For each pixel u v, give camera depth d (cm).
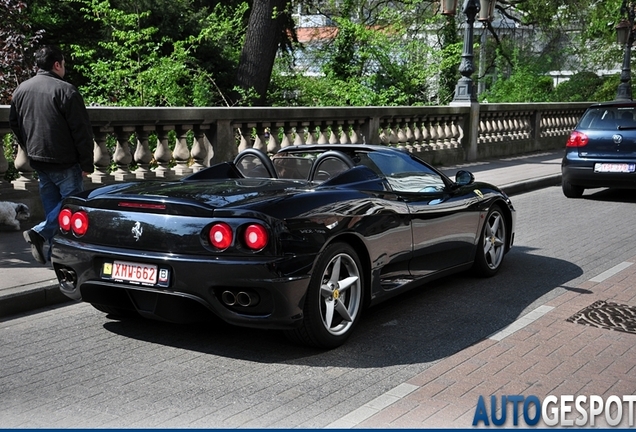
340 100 2242
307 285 455
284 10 2217
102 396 406
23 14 1166
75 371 444
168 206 460
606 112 1237
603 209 1162
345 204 500
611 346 502
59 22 2216
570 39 3366
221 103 2188
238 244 443
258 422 373
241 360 466
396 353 484
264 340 505
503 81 3109
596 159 1222
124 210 477
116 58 1803
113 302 484
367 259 517
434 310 589
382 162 579
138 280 464
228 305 450
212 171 580
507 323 555
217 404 396
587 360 473
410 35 2625
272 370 449
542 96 3119
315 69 2659
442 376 443
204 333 518
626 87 2505
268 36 2208
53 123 635
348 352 484
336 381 432
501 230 720
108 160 962
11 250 720
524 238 913
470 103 1741
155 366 454
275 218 449
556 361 471
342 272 503
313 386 424
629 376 446
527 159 1836
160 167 1050
